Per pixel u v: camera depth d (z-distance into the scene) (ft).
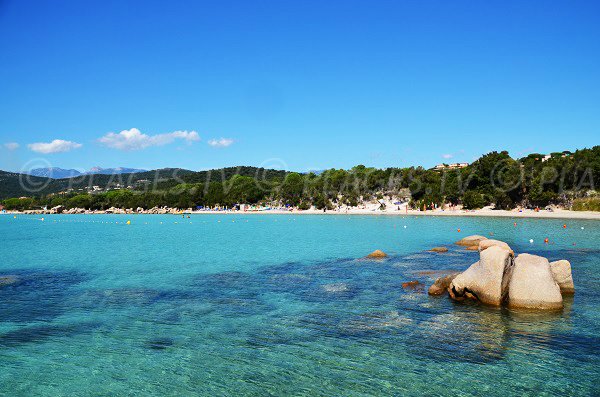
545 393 36.83
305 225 279.69
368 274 90.12
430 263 103.45
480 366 42.11
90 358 45.27
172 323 57.06
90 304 67.31
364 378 39.93
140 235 212.02
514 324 54.39
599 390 37.27
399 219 326.85
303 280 85.05
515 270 63.87
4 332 53.62
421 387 38.06
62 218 472.03
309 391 37.58
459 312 59.93
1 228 282.56
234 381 39.73
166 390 38.17
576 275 84.28
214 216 465.47
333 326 54.95
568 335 50.29
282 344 48.75
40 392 37.83
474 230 207.21
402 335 51.11
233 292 75.15
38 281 87.10
